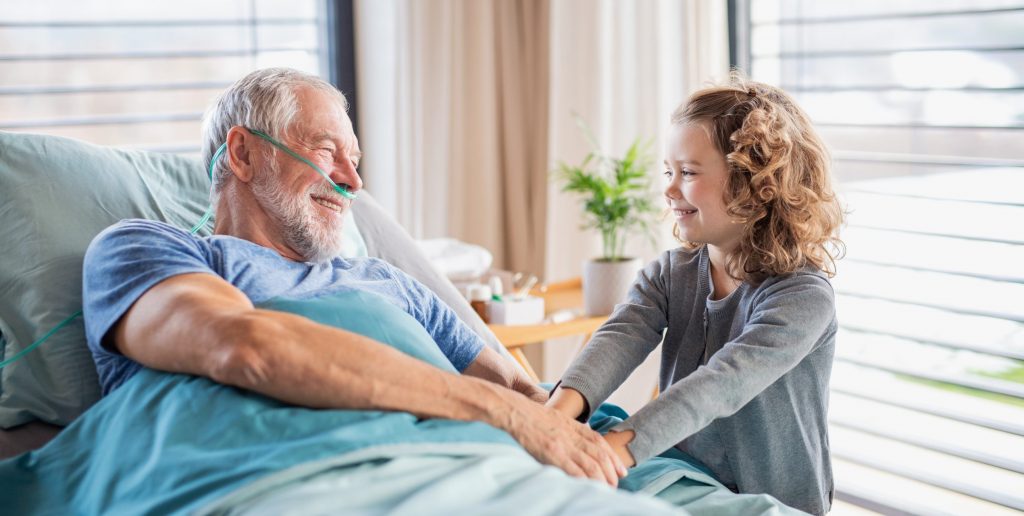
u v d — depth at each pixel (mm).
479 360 1838
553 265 3170
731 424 1620
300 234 1702
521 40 3354
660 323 1744
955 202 2455
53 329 1668
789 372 1608
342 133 1733
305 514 1148
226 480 1242
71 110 2979
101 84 3012
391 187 3213
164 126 3109
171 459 1289
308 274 1704
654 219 2928
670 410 1472
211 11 3133
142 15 3043
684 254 1767
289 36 3248
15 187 1747
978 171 2410
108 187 1822
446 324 1840
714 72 2799
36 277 1693
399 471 1266
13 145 1788
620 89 3018
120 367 1561
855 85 2635
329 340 1365
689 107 1637
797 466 1624
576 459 1428
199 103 3148
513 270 3426
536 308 2469
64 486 1422
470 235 3367
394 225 2232
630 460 1462
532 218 3428
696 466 1670
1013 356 2363
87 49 2980
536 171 3383
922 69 2498
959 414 2467
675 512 1174
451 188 3291
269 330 1346
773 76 2807
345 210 1759
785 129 1603
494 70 3283
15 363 1680
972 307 2434
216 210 1756
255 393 1366
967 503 2463
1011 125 2344
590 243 3152
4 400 1669
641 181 2924
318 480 1235
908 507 2561
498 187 3348
